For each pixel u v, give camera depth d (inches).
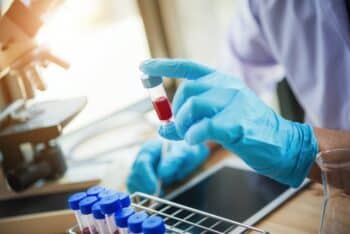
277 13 32.7
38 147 31.2
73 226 27.7
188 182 31.9
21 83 30.0
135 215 22.0
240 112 22.4
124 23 43.6
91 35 40.8
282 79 37.3
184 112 21.8
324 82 31.6
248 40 35.4
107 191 24.0
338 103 31.7
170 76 23.5
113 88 43.7
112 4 42.4
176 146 32.4
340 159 22.0
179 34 45.3
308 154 24.5
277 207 27.1
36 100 34.6
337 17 29.4
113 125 43.1
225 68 37.5
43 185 30.5
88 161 34.5
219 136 21.4
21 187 29.8
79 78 39.9
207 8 41.8
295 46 32.5
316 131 26.4
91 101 42.3
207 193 29.8
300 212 26.4
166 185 31.6
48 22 28.7
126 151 37.2
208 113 21.8
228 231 25.1
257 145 22.8
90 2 40.3
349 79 30.8
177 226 26.4
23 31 26.9
